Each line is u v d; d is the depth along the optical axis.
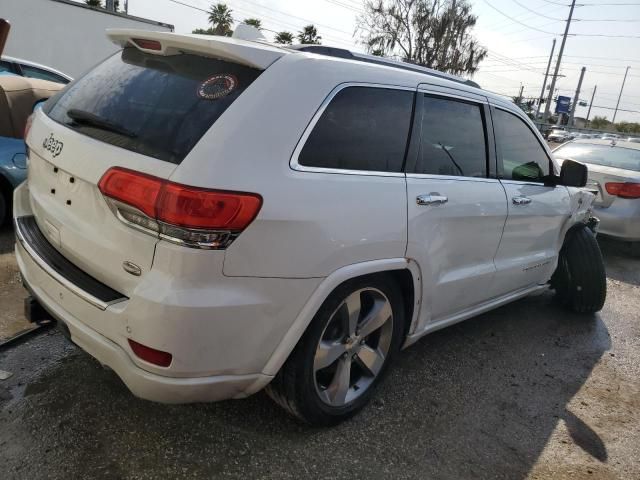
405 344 3.03
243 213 1.98
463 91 3.23
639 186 6.72
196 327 1.97
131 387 2.07
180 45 2.34
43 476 2.20
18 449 2.33
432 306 3.06
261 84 2.17
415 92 2.86
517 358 3.85
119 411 2.64
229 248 1.99
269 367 2.26
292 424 2.72
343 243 2.31
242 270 2.04
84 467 2.27
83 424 2.52
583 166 3.89
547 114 50.34
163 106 2.21
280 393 2.47
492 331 4.27
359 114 2.52
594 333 4.50
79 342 2.25
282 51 2.36
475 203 3.15
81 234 2.22
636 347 4.32
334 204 2.28
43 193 2.55
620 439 3.02
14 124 4.53
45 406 2.61
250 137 2.07
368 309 2.76
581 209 4.62
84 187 2.21
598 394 3.50
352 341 2.65
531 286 4.26
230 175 1.98
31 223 2.73
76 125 2.42
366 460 2.55
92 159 2.18
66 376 2.86
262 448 2.52
